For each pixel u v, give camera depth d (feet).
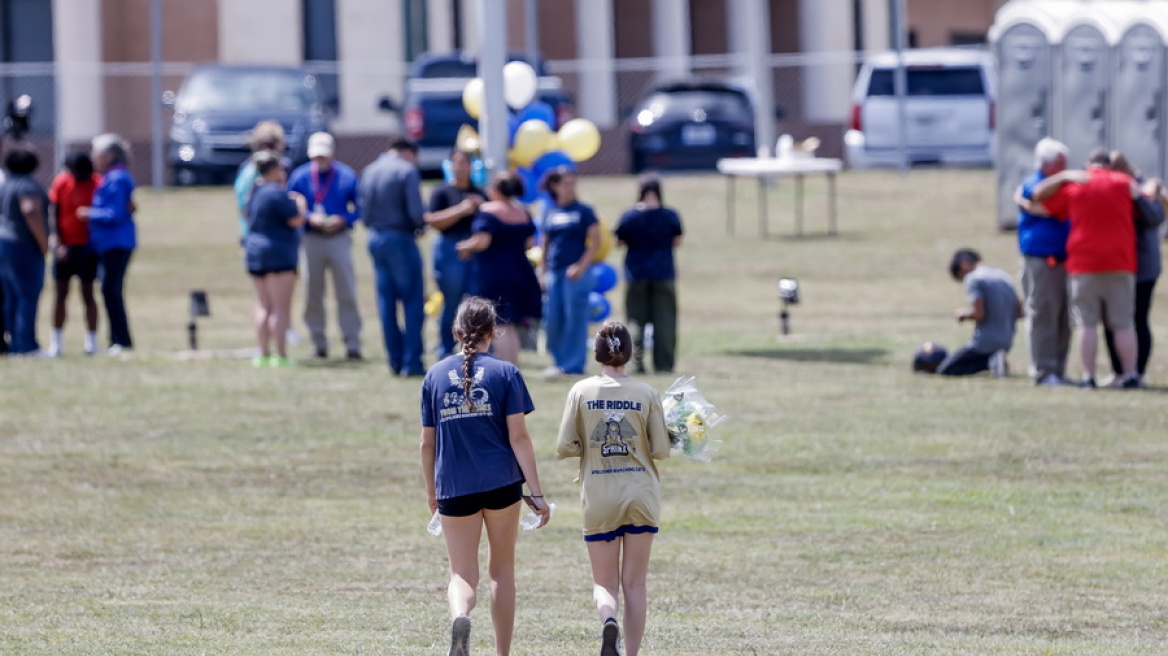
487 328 81.76
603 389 83.51
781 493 128.67
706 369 185.47
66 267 196.44
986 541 113.80
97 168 198.70
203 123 355.36
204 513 122.52
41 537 114.93
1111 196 165.89
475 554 80.84
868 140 376.68
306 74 373.81
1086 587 101.91
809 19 481.05
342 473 135.85
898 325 216.95
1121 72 284.61
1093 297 167.32
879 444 145.28
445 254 174.19
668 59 465.47
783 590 101.50
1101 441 145.28
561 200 175.32
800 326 218.59
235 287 257.14
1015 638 90.22
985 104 373.20
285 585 102.53
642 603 82.74
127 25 432.66
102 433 150.10
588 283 174.81
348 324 194.29
